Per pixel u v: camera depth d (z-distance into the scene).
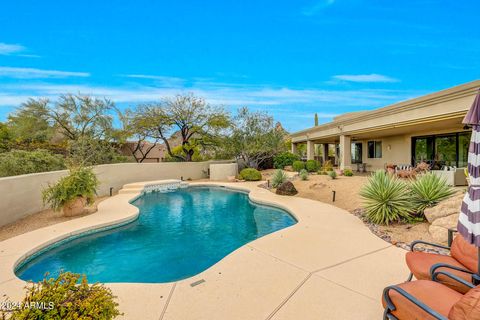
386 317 2.51
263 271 4.19
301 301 3.33
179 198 13.45
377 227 6.61
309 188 13.10
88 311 2.15
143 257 5.86
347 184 12.89
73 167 8.82
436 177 7.19
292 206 9.45
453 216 5.65
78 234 6.85
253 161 22.62
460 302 1.79
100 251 6.19
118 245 6.60
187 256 5.92
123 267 5.35
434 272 2.89
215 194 14.72
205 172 22.25
